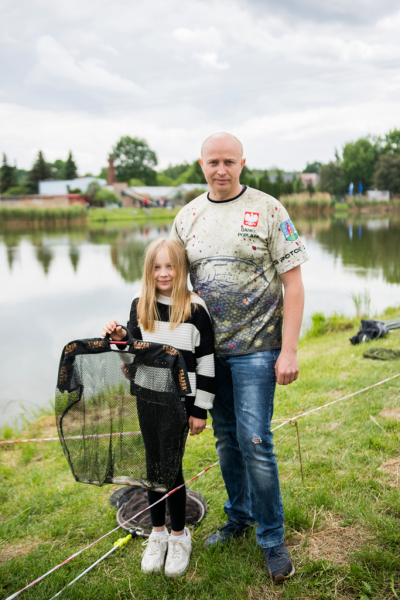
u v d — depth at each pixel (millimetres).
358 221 43031
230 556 2197
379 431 3312
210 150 2111
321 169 79188
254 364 2133
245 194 2188
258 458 2076
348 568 2023
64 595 2068
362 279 12875
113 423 2189
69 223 49594
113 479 2207
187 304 2154
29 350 7570
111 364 2176
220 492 2848
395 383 4383
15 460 3826
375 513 2334
